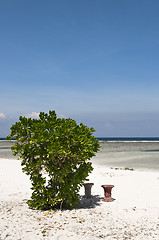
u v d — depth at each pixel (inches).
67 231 240.7
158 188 445.1
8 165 732.7
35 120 320.2
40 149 300.5
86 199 377.7
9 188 442.6
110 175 590.6
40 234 231.3
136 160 973.8
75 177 311.0
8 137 308.8
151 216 292.0
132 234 236.2
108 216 290.7
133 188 448.1
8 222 256.5
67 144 311.1
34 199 313.0
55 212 299.3
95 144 335.3
